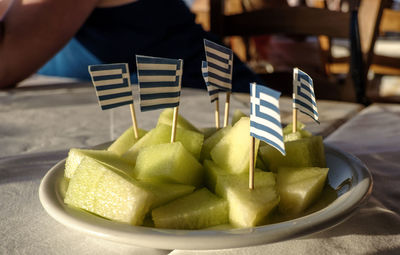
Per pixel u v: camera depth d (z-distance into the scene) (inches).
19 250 7.9
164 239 6.7
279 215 8.4
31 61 26.9
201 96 22.7
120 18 32.4
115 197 7.9
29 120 18.1
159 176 8.6
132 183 8.0
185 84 31.7
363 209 9.3
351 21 26.0
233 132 9.6
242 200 7.9
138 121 17.7
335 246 7.9
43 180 9.0
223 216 8.2
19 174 11.8
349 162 9.9
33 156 13.3
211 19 33.3
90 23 33.0
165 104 9.5
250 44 60.7
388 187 10.6
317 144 10.3
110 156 9.8
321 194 9.0
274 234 6.7
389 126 16.2
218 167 9.2
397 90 53.5
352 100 27.6
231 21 32.5
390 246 7.9
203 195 8.6
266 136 8.1
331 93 28.7
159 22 32.8
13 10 26.6
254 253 7.7
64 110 19.9
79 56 33.3
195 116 18.3
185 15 34.3
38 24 26.5
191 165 9.2
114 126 17.0
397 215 9.0
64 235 8.4
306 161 9.8
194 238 6.7
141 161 9.1
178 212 7.9
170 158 8.7
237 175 8.8
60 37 27.4
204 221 8.0
